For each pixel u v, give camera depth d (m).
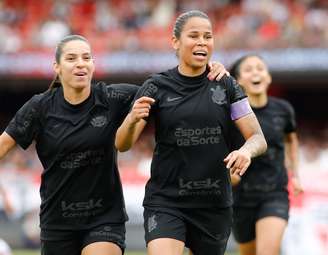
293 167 31.52
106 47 78.94
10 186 52.25
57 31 81.50
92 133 22.62
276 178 30.02
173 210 22.06
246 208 30.20
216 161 21.97
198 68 21.86
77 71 22.39
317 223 44.19
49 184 23.08
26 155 67.50
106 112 22.81
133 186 50.41
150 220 22.09
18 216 51.97
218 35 77.31
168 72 22.23
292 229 44.06
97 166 22.83
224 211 22.48
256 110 30.44
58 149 22.67
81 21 83.06
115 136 22.36
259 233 29.25
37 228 51.66
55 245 23.31
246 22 78.12
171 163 22.03
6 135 23.16
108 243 22.62
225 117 21.92
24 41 81.19
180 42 21.83
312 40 75.38
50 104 22.92
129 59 78.25
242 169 20.30
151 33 79.88
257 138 21.45
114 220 23.02
